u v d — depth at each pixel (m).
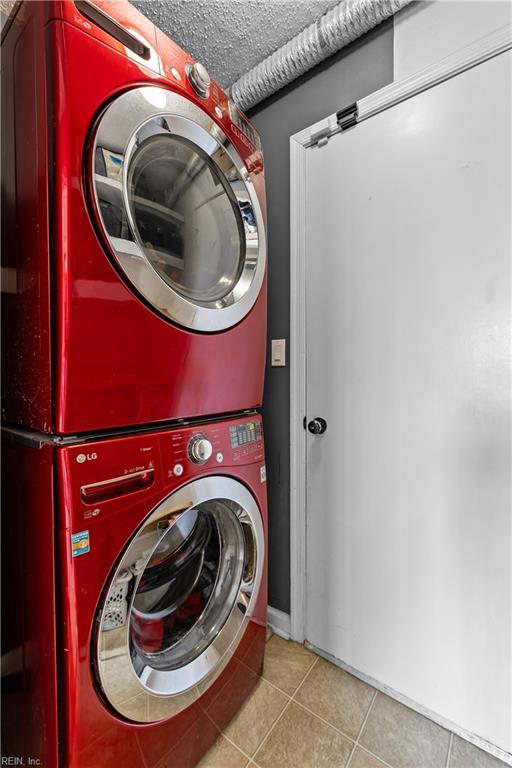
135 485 0.75
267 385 1.55
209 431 0.94
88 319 0.67
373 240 1.22
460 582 1.08
